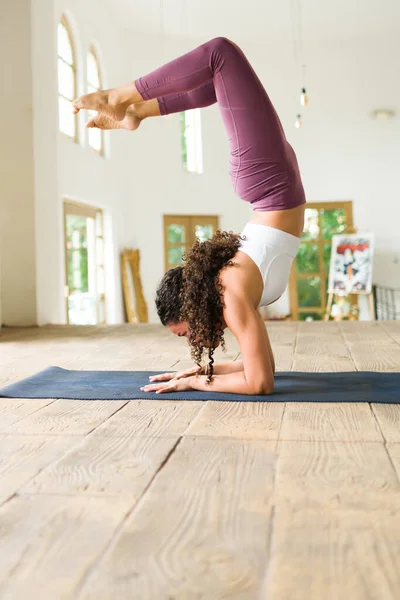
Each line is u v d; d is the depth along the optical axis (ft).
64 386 8.91
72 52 26.89
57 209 22.97
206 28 33.76
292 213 8.14
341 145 36.27
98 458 5.41
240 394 7.97
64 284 25.90
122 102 8.40
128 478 4.85
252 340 7.77
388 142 36.04
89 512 4.16
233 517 4.02
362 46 35.86
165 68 8.13
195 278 7.70
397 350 12.84
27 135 20.79
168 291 8.00
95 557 3.49
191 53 8.04
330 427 6.33
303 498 4.34
